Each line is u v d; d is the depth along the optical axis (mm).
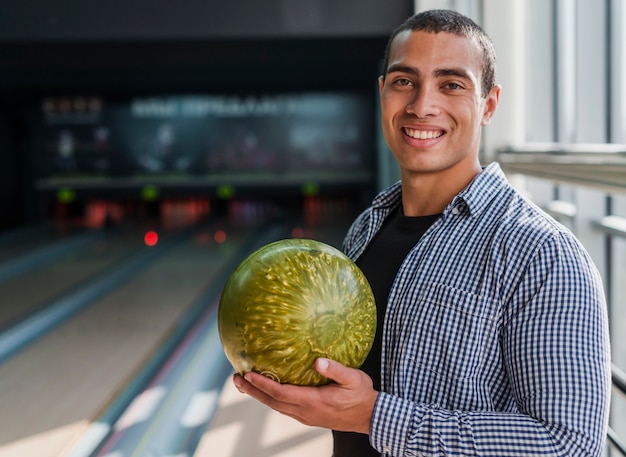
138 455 2812
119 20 4441
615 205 2375
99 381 3666
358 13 4375
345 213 10578
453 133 1043
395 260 1129
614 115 2486
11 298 5551
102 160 9445
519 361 912
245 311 883
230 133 9422
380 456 1094
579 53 2510
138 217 10617
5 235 8945
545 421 863
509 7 3240
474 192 1033
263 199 10867
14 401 3428
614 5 2406
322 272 906
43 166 9438
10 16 4422
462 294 971
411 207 1149
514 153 2967
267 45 4777
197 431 3025
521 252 936
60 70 6957
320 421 926
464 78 1020
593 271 928
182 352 4105
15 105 9195
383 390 1042
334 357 890
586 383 858
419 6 4145
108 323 4770
